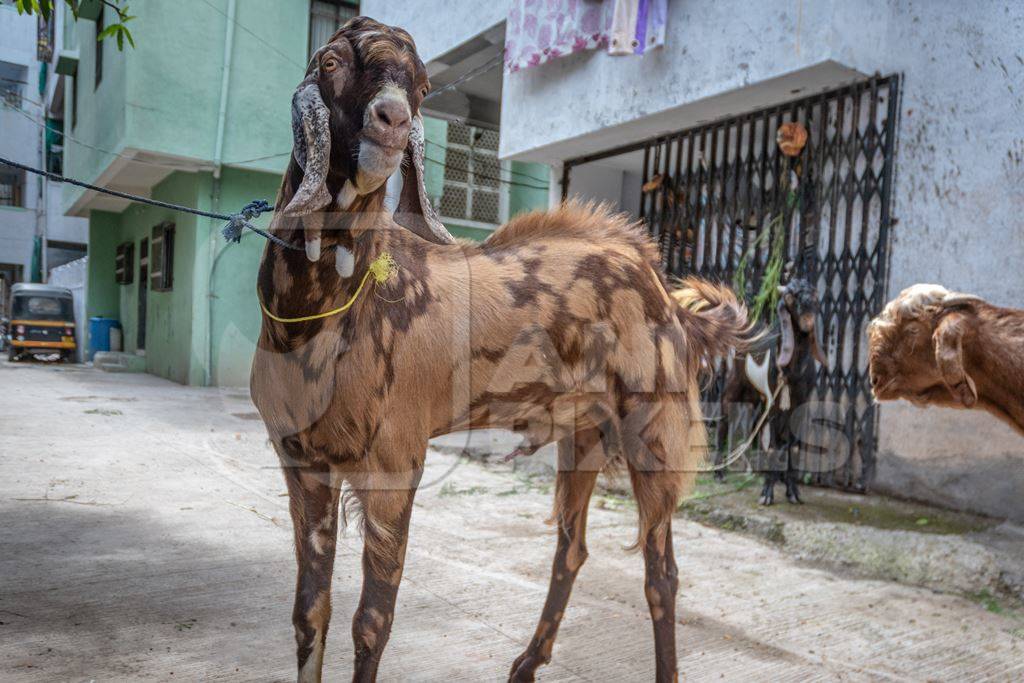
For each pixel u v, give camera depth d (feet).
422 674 9.02
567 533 9.09
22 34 76.64
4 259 79.00
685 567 13.51
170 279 42.83
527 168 42.86
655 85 20.71
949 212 16.65
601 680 9.11
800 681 9.27
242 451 22.09
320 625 7.18
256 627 10.02
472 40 27.58
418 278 6.97
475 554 13.70
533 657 8.75
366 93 5.40
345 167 5.59
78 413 28.73
